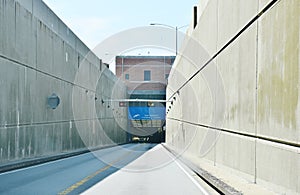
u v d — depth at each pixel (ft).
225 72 56.85
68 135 123.75
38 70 92.63
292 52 30.53
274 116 34.88
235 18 50.19
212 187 44.29
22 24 81.35
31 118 86.63
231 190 35.24
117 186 44.68
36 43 91.35
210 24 70.95
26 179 50.88
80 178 52.44
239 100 47.88
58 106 111.86
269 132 36.17
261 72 38.65
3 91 69.72
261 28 38.70
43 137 96.43
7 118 71.26
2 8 69.82
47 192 39.14
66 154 104.17
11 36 74.54
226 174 51.01
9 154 71.77
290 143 31.04
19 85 78.84
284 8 32.22
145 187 44.16
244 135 45.83
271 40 35.63
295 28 29.81
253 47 41.68
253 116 41.60
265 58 37.37
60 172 60.75
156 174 59.47
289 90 31.22
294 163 29.99
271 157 35.50
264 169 37.55
